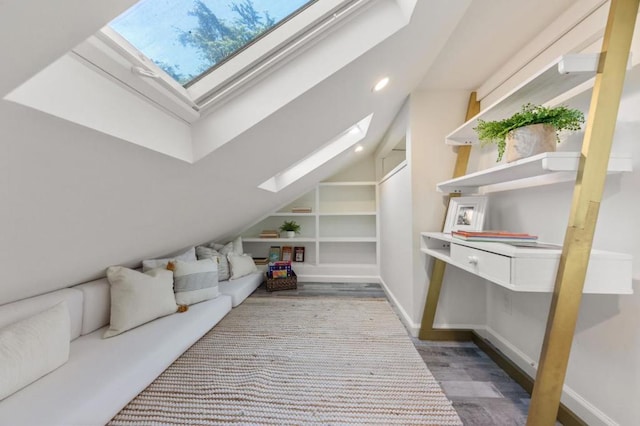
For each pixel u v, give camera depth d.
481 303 2.11
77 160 0.74
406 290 2.38
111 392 1.17
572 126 1.18
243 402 1.35
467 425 1.24
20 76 0.47
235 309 2.67
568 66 0.96
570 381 1.29
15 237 0.93
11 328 1.16
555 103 1.40
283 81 1.11
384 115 2.37
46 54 0.48
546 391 0.99
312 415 1.27
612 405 1.11
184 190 1.35
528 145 1.17
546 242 1.46
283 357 1.77
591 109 0.96
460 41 1.52
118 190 1.01
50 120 0.57
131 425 1.20
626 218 1.06
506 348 1.83
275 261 4.14
